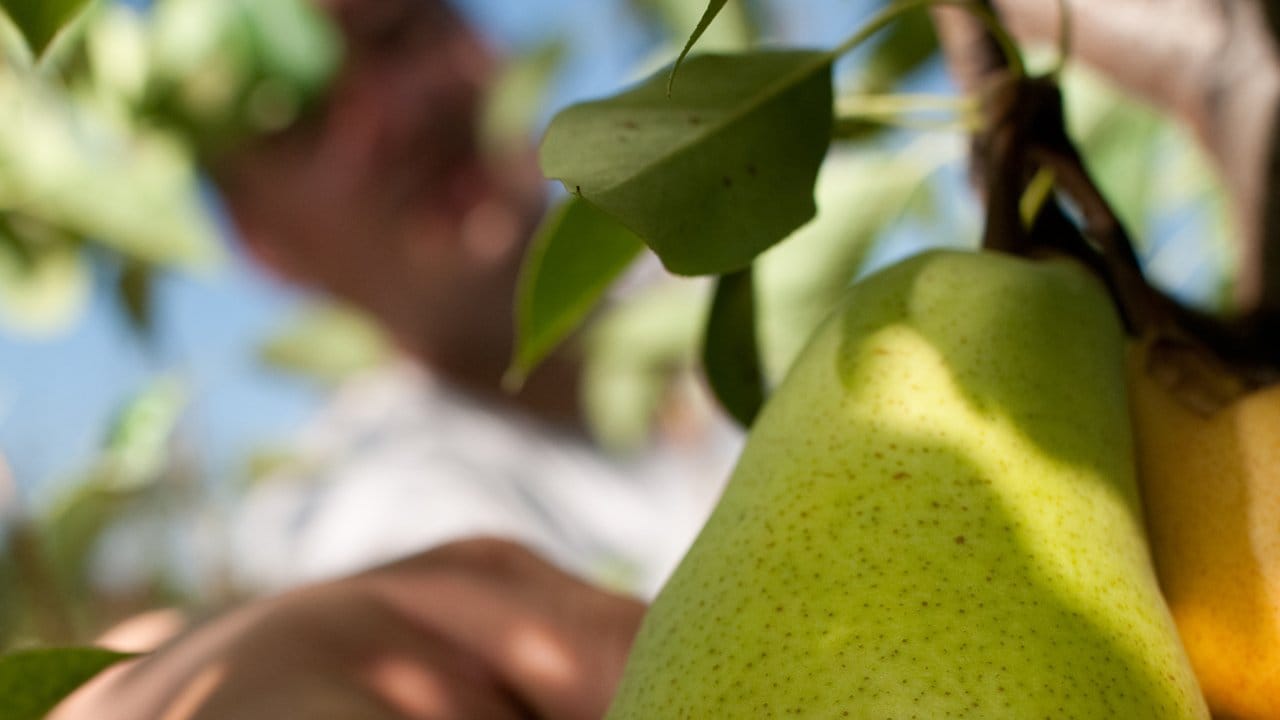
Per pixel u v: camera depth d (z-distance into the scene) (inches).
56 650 14.2
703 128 12.9
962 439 12.2
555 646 15.9
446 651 15.6
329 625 14.8
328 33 35.6
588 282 15.2
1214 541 12.8
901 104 14.6
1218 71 14.0
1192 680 12.0
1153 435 13.2
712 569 12.1
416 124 41.6
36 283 36.0
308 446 43.3
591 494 41.0
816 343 13.1
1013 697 11.3
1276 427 12.8
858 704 11.2
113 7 33.2
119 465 34.5
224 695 13.8
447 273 44.0
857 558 11.7
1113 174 20.9
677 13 28.0
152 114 33.3
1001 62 14.0
